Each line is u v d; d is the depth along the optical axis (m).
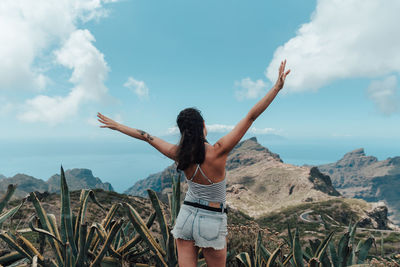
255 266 3.08
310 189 180.25
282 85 1.94
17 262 2.71
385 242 27.34
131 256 2.91
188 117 2.11
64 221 2.77
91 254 2.91
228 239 4.13
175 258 2.58
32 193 2.79
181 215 2.17
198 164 2.06
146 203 23.58
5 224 7.19
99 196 20.00
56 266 2.72
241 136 1.98
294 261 2.96
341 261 2.96
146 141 2.35
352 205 106.38
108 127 2.43
